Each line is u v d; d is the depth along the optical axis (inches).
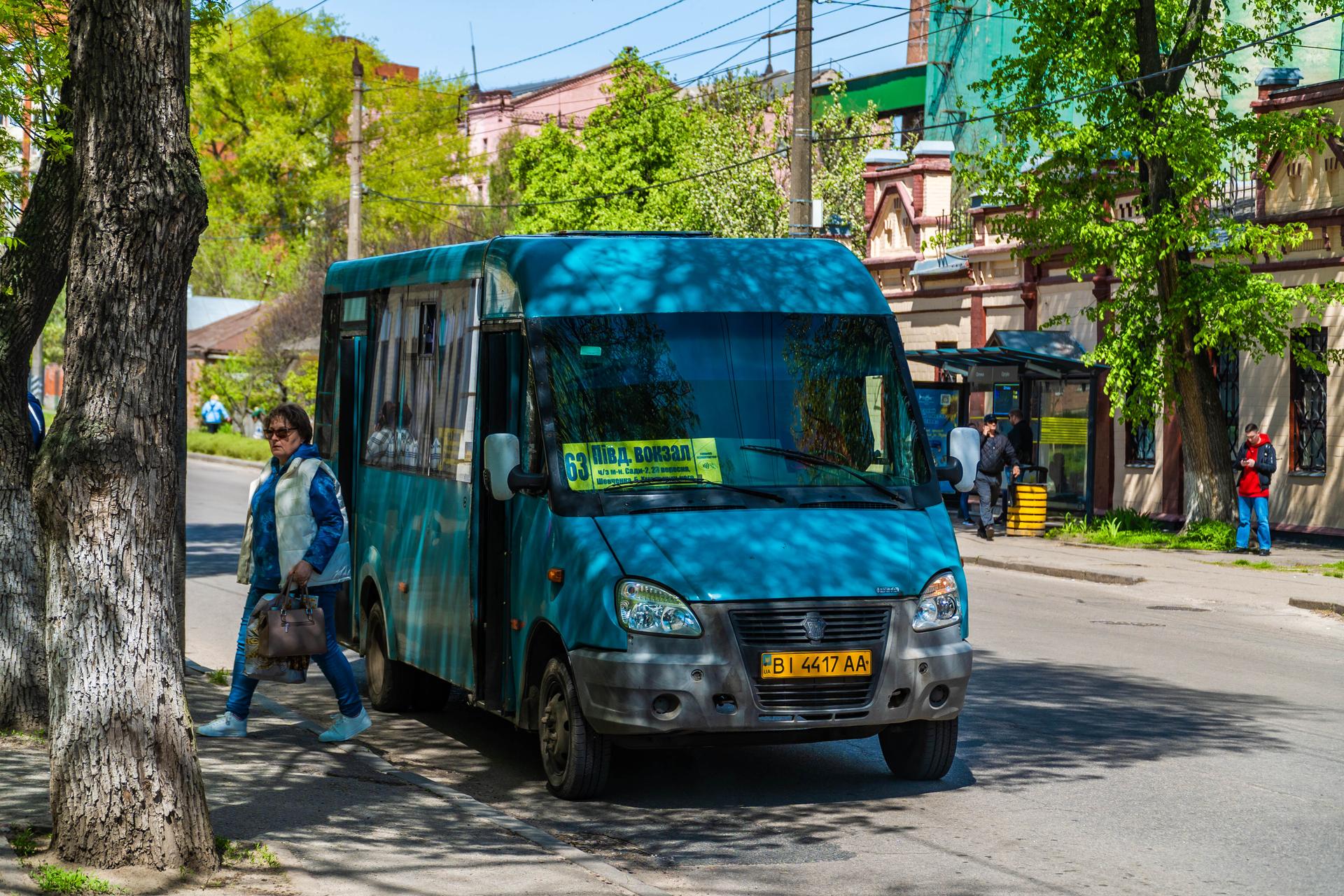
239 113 2719.0
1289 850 278.1
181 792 237.8
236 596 705.6
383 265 441.7
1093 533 984.3
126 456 235.5
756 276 349.1
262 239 2753.4
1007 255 1230.3
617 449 322.3
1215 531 934.4
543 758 324.8
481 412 354.3
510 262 347.3
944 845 283.0
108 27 231.9
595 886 242.2
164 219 235.3
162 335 239.0
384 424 431.2
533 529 327.0
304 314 2052.2
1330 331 952.9
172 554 241.6
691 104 2023.9
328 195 2544.3
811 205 924.0
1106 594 727.1
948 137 1711.4
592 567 305.9
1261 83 1015.6
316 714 427.2
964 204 1401.3
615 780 340.8
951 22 1718.8
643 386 329.4
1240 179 1052.5
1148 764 352.8
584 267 341.4
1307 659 526.6
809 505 322.0
